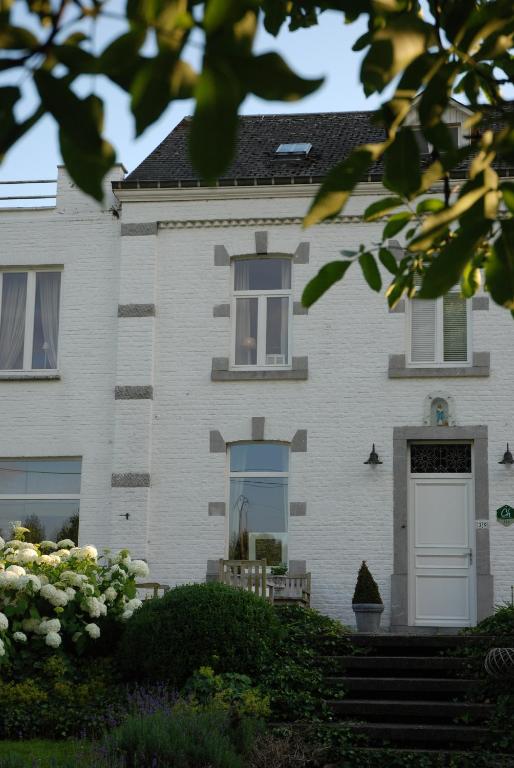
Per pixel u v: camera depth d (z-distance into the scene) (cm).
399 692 1105
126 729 889
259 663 1105
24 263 1694
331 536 1534
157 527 1573
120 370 1620
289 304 1630
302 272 1614
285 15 445
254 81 240
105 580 1220
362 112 1930
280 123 1906
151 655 1105
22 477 1644
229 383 1602
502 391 1540
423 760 950
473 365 1551
